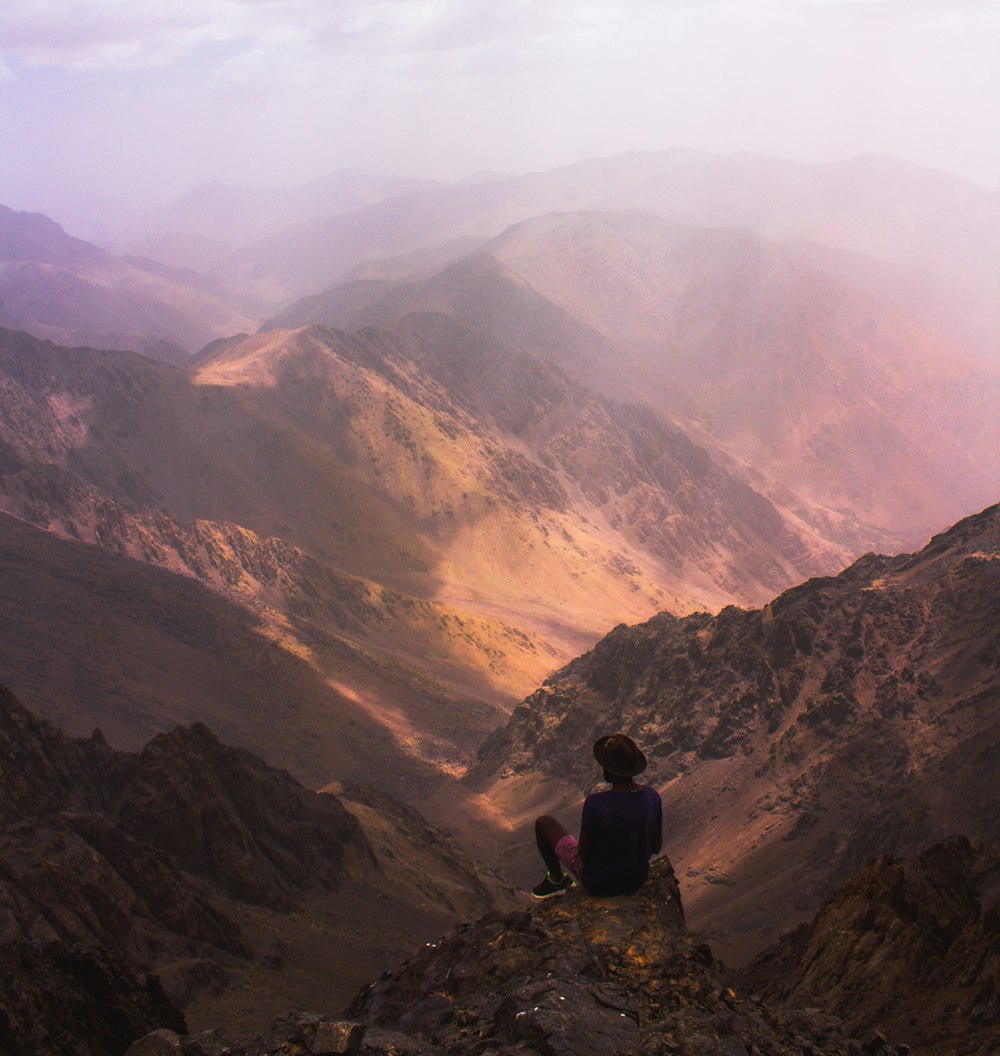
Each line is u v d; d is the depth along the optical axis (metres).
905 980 21.30
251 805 107.00
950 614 187.38
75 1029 18.56
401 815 146.38
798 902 135.88
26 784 88.94
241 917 87.31
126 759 100.69
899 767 156.12
